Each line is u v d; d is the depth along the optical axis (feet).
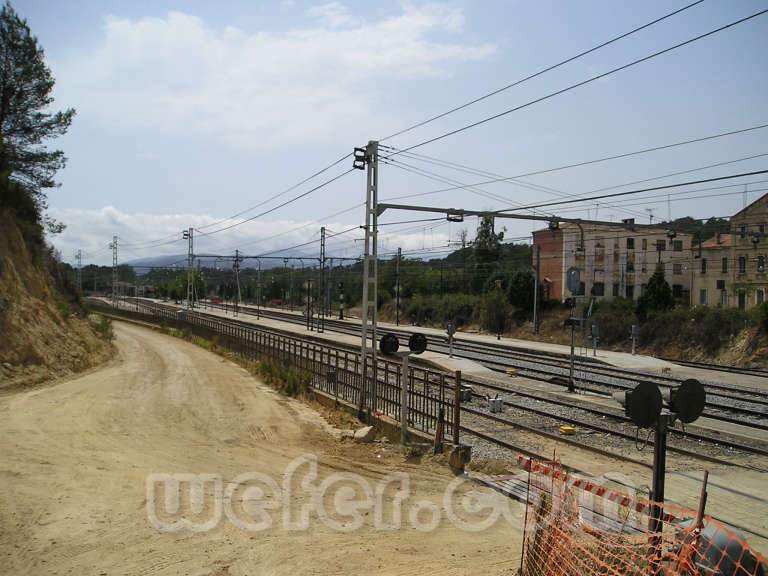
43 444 30.12
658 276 123.95
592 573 14.44
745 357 93.66
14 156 82.89
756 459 36.27
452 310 177.58
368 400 43.06
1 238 63.62
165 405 44.19
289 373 57.98
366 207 51.70
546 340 134.31
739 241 138.10
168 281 432.25
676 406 17.13
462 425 43.83
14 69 82.02
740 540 13.93
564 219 62.80
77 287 124.47
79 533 19.45
